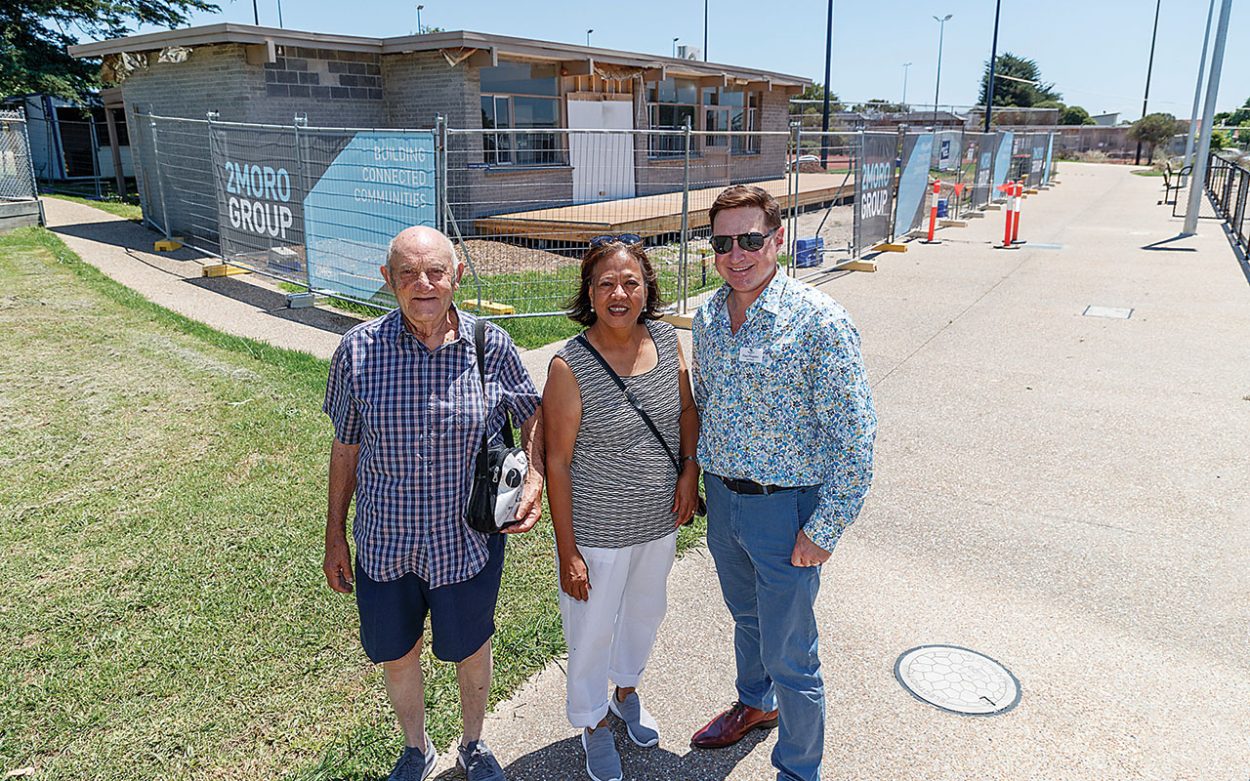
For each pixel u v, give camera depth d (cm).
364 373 226
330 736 275
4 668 305
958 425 592
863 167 1216
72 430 533
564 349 249
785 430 225
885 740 282
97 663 308
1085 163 5138
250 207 1022
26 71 2036
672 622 351
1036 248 1469
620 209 1641
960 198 1923
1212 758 273
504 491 235
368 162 814
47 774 256
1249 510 456
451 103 1477
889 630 347
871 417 216
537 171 1653
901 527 440
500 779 256
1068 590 378
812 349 217
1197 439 560
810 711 239
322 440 522
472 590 242
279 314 889
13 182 1392
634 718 282
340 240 875
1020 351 784
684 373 264
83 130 2255
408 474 228
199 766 262
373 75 1525
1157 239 1573
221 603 346
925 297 1038
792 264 1156
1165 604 365
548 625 334
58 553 385
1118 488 486
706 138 2177
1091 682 312
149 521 415
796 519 231
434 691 296
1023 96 7431
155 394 602
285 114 1375
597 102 1780
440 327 232
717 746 278
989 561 405
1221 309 952
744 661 273
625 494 251
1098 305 984
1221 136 4591
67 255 1123
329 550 246
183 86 1391
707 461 243
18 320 781
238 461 490
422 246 217
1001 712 296
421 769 256
